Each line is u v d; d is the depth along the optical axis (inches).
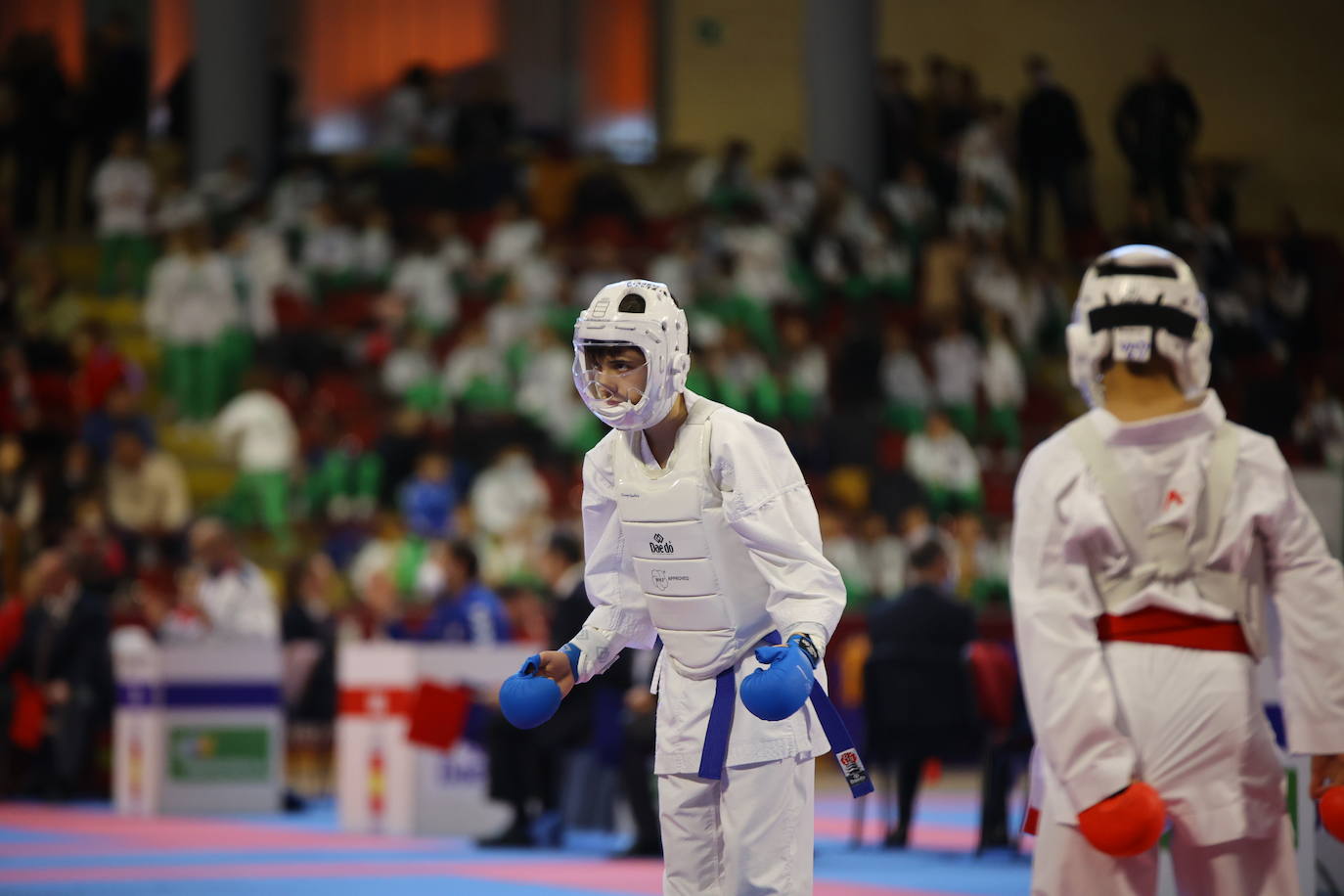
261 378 1924.2
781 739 405.4
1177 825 394.6
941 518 1948.8
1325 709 395.2
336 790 1542.8
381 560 1734.7
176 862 970.1
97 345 1888.5
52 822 1249.4
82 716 1425.9
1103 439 406.0
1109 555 402.3
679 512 411.8
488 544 1825.8
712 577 411.2
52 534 1674.5
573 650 438.3
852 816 1279.5
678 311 414.0
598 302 412.8
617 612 441.4
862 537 1920.5
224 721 1312.7
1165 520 399.9
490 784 1046.4
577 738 1033.5
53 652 1432.1
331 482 1932.8
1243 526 399.5
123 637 1364.4
